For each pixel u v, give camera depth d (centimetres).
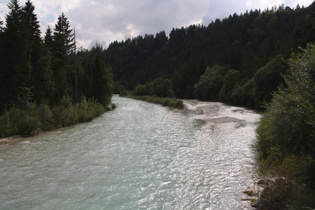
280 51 5056
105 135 1947
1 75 2367
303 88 656
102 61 4572
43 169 1166
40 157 1356
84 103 3206
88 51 4762
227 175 1047
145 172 1117
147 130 2159
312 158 663
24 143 1677
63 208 803
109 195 891
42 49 3025
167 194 889
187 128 2236
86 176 1076
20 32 2556
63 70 3603
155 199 853
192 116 3152
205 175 1057
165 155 1378
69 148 1545
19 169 1166
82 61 4581
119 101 6594
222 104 5125
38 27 3183
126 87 12725
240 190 891
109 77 5031
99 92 4219
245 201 794
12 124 1975
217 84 6581
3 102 2336
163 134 1972
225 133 1914
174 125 2427
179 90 8569
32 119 2002
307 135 614
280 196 715
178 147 1547
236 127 2164
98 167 1190
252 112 3419
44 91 3072
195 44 14775
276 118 702
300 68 685
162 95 7244
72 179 1044
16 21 2612
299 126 623
